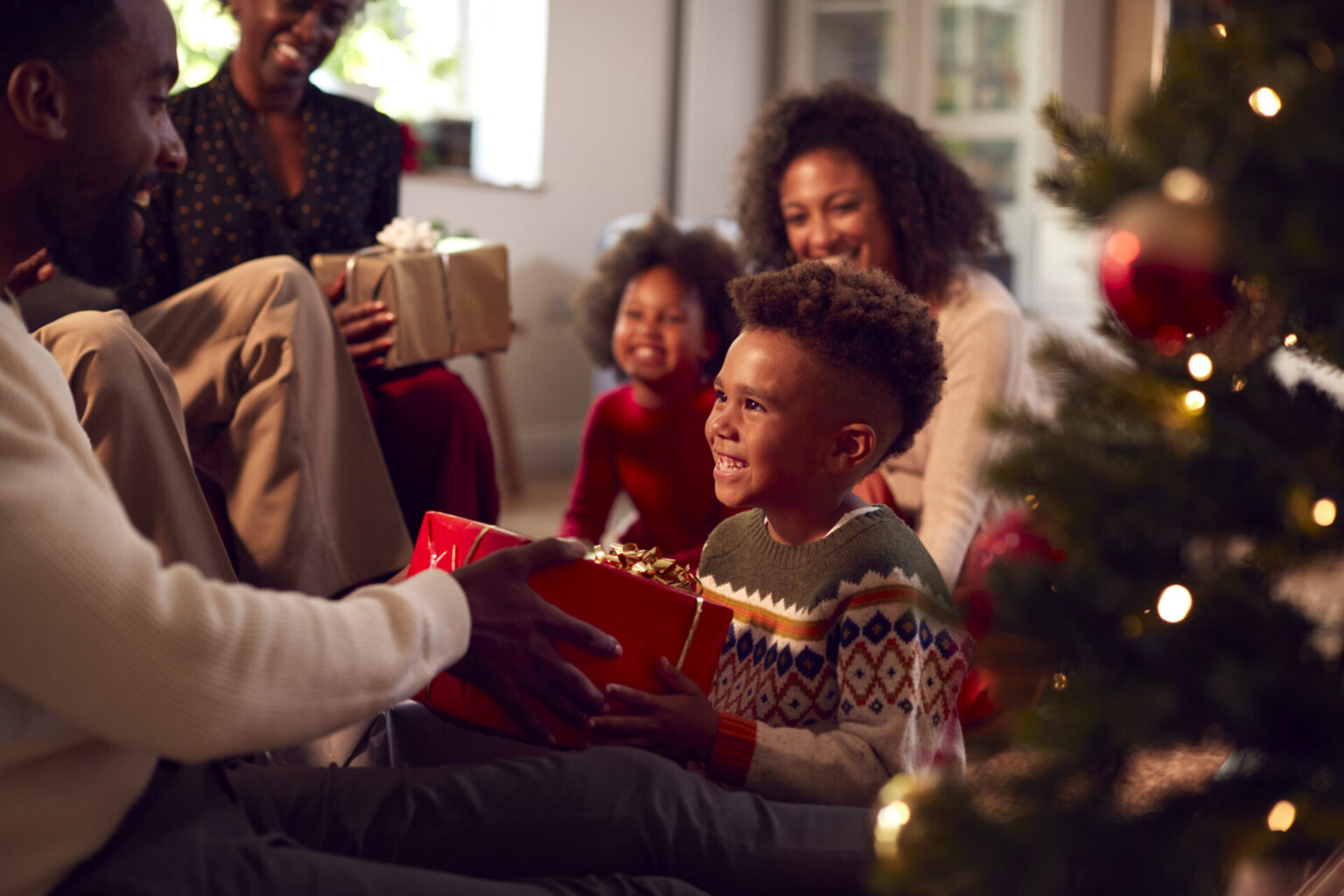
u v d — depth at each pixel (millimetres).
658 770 873
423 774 870
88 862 703
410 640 736
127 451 1166
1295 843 629
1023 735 634
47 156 764
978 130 4688
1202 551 672
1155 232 603
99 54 761
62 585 616
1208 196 600
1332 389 740
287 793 848
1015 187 4625
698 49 4699
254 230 1976
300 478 1463
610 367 2174
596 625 953
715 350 1960
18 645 620
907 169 1728
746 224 1926
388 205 2207
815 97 1834
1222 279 621
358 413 1546
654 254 1980
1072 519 658
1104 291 644
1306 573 672
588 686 893
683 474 1920
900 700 967
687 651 954
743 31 4840
